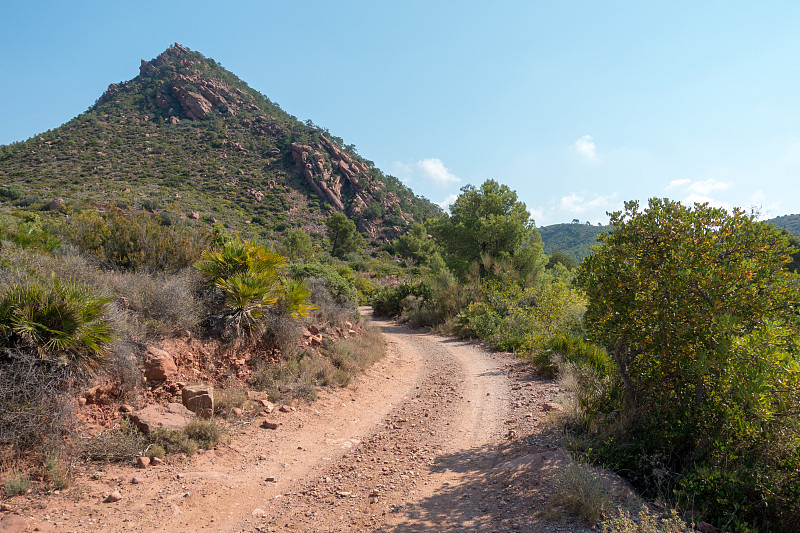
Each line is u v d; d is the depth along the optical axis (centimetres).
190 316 741
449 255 3064
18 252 756
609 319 550
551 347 1104
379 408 845
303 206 10275
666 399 520
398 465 549
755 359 434
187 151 11275
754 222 504
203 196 8831
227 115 13650
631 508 381
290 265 1638
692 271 483
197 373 702
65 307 505
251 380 793
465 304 2223
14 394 441
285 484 489
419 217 12462
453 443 640
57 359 480
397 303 2777
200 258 1019
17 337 473
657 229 539
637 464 454
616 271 546
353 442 648
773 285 477
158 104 13575
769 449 400
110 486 430
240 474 503
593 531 344
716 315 471
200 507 412
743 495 371
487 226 2734
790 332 436
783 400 404
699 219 528
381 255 8775
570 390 807
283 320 912
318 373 930
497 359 1358
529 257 2770
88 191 7031
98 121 12119
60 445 454
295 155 11775
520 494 424
